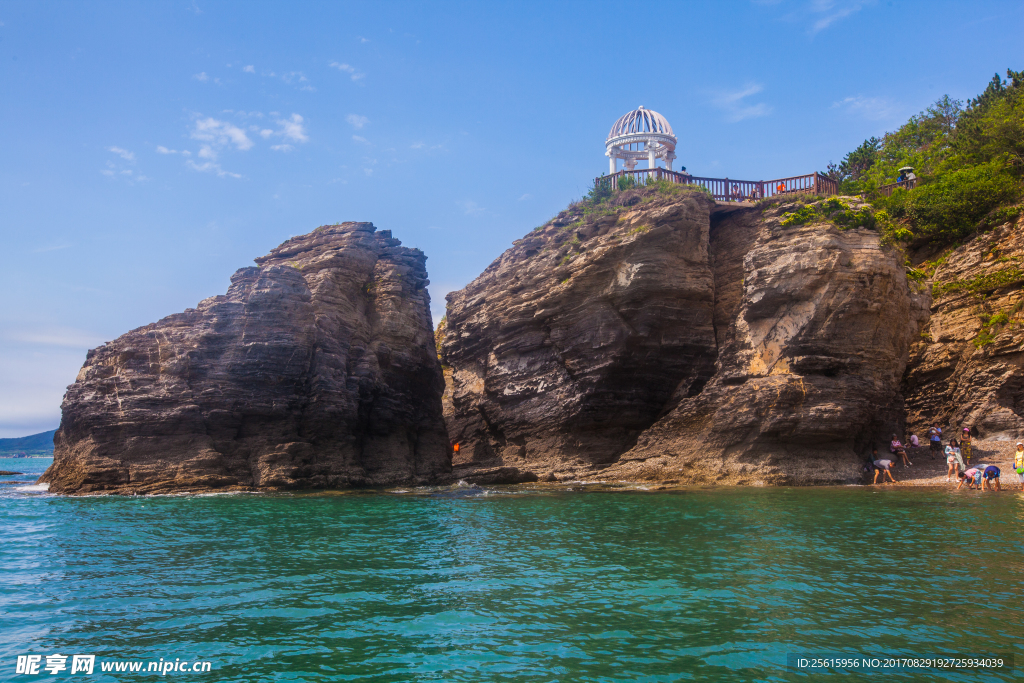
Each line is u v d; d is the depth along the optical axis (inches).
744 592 447.8
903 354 1259.8
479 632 385.1
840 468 1137.4
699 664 335.9
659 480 1261.1
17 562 560.4
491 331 1754.4
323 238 1499.8
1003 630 370.3
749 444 1184.2
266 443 1184.2
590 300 1456.7
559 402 1540.4
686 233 1392.7
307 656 354.0
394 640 374.6
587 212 1567.4
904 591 441.1
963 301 1274.6
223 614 420.2
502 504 919.7
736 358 1279.5
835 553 551.8
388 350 1443.2
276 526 741.3
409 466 1390.3
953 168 1604.3
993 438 1157.7
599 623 396.5
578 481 1323.8
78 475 1132.5
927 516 725.9
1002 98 1840.6
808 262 1205.7
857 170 2282.2
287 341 1219.9
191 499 1004.6
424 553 587.2
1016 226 1256.8
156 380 1176.8
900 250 1243.8
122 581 498.0
